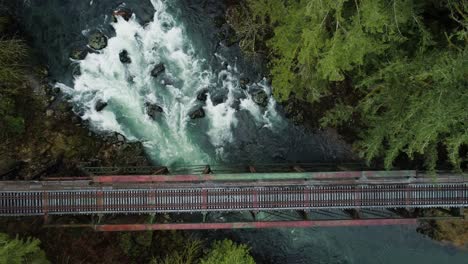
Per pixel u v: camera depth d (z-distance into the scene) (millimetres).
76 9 28312
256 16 26484
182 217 27969
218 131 30047
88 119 28797
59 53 28406
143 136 29578
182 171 29766
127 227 23672
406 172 24297
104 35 28609
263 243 29828
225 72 29453
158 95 29609
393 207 24859
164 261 27109
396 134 23797
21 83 26891
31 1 27953
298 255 30016
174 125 29844
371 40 19797
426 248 29703
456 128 19750
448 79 17281
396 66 19625
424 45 19625
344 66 20062
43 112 27750
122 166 28531
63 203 24062
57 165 27641
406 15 19109
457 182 24438
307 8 17906
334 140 29375
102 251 26812
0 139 25922
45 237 25531
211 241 29094
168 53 29312
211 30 28891
